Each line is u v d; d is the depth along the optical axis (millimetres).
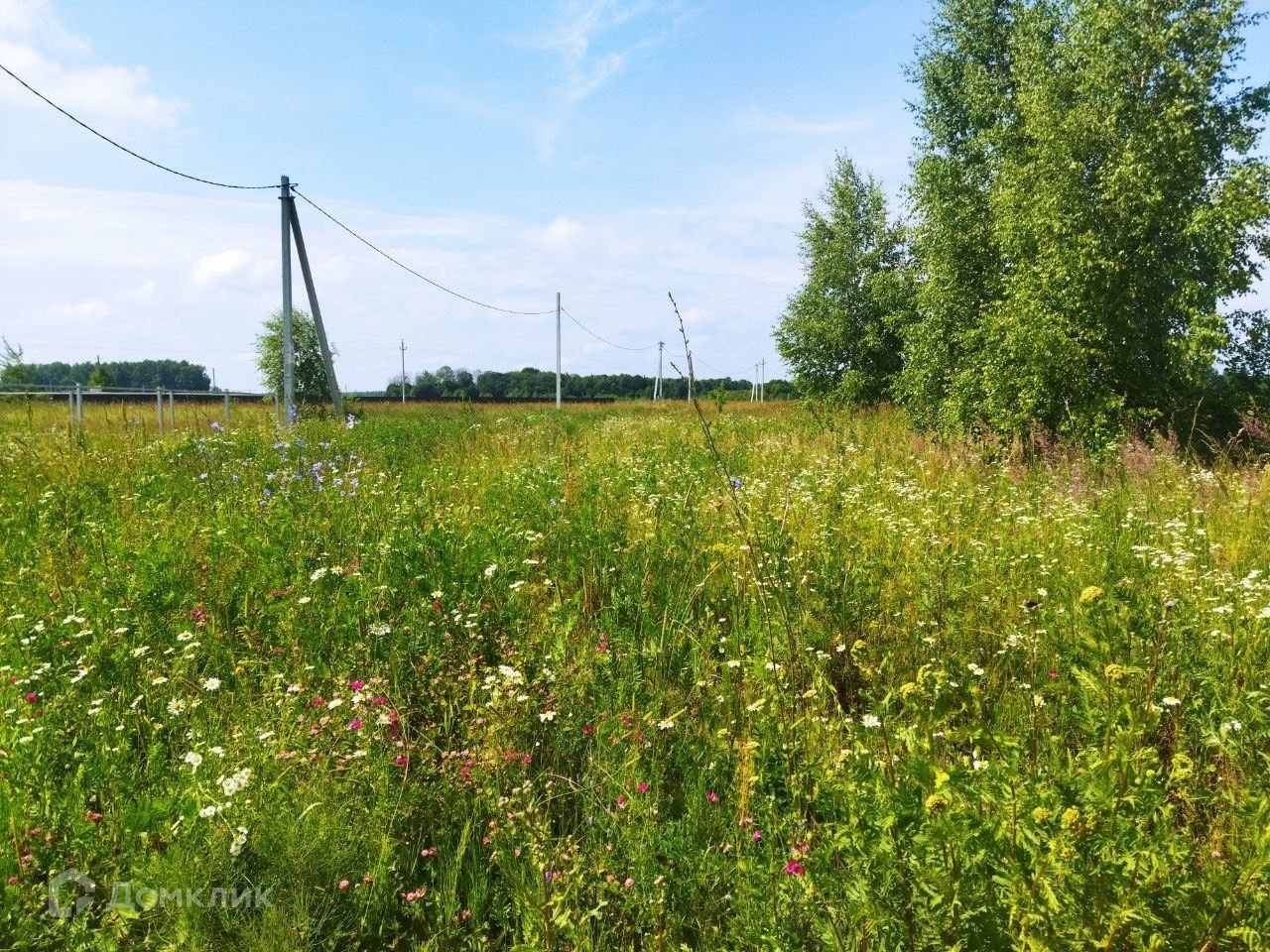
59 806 2857
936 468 11430
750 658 4125
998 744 2455
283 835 2668
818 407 26578
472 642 4324
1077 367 14789
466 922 2736
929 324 20094
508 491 7762
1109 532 7055
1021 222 16016
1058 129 15461
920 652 4367
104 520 6977
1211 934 1907
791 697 3553
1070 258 14930
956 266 19562
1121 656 3289
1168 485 9555
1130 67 15094
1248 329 16422
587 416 29141
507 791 3242
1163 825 2133
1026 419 15219
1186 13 15180
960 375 17172
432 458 12438
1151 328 15641
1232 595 4711
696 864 2760
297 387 34062
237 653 4453
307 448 11070
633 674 4148
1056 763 2746
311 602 4688
